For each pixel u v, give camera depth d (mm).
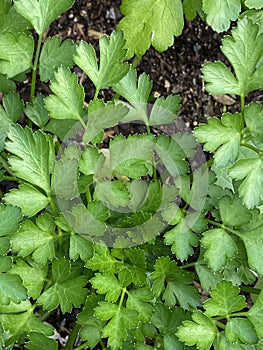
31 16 392
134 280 376
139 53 441
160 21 435
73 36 533
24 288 338
